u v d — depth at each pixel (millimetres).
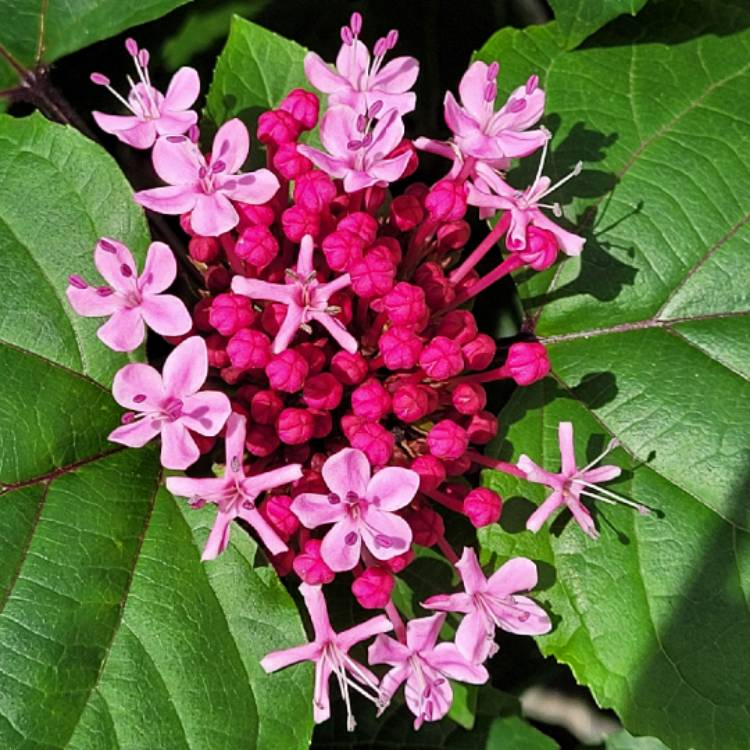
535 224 143
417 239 148
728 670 143
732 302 160
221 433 141
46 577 134
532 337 163
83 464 142
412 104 140
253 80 161
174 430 128
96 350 146
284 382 133
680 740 142
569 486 141
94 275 146
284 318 136
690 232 162
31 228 145
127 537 139
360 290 137
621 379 157
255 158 159
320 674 134
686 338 159
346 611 153
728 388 155
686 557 147
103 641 134
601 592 146
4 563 133
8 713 128
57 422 142
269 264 145
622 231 163
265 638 137
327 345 147
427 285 148
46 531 136
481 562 146
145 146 140
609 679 143
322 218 142
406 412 138
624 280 162
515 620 138
